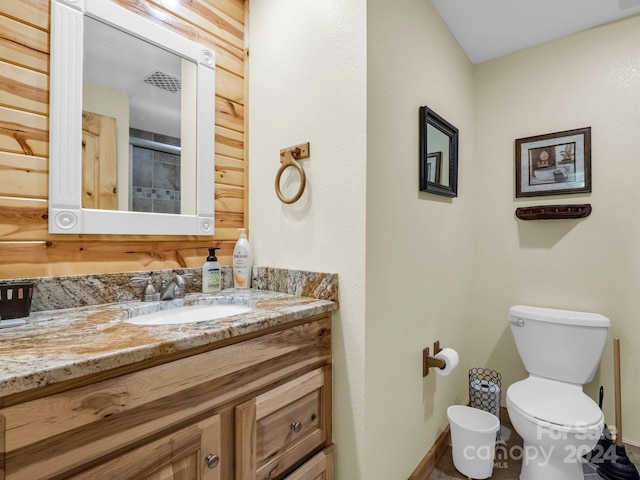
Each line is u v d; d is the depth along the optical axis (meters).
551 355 1.74
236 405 0.87
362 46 1.15
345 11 1.20
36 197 0.96
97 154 1.08
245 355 0.89
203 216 1.37
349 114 1.18
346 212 1.19
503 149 2.12
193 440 0.77
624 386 1.74
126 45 1.15
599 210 1.81
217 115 1.44
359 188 1.15
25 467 0.54
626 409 1.74
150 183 1.22
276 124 1.43
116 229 1.12
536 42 1.98
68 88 1.01
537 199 2.00
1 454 0.52
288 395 1.01
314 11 1.29
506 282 2.10
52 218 0.98
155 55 1.23
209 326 0.83
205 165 1.38
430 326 1.63
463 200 2.04
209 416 0.81
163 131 1.25
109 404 0.64
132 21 1.16
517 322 1.86
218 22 1.44
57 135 0.99
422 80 1.54
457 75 1.95
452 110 1.88
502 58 2.12
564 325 1.71
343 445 1.18
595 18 1.76
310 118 1.30
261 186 1.50
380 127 1.22
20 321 0.83
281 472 0.99
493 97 2.16
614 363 1.62
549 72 1.97
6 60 0.91
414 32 1.47
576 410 1.38
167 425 0.72
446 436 1.75
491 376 2.14
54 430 0.57
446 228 1.81
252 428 0.90
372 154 1.17
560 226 1.92
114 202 1.12
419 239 1.52
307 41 1.31
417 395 1.50
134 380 0.67
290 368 1.03
